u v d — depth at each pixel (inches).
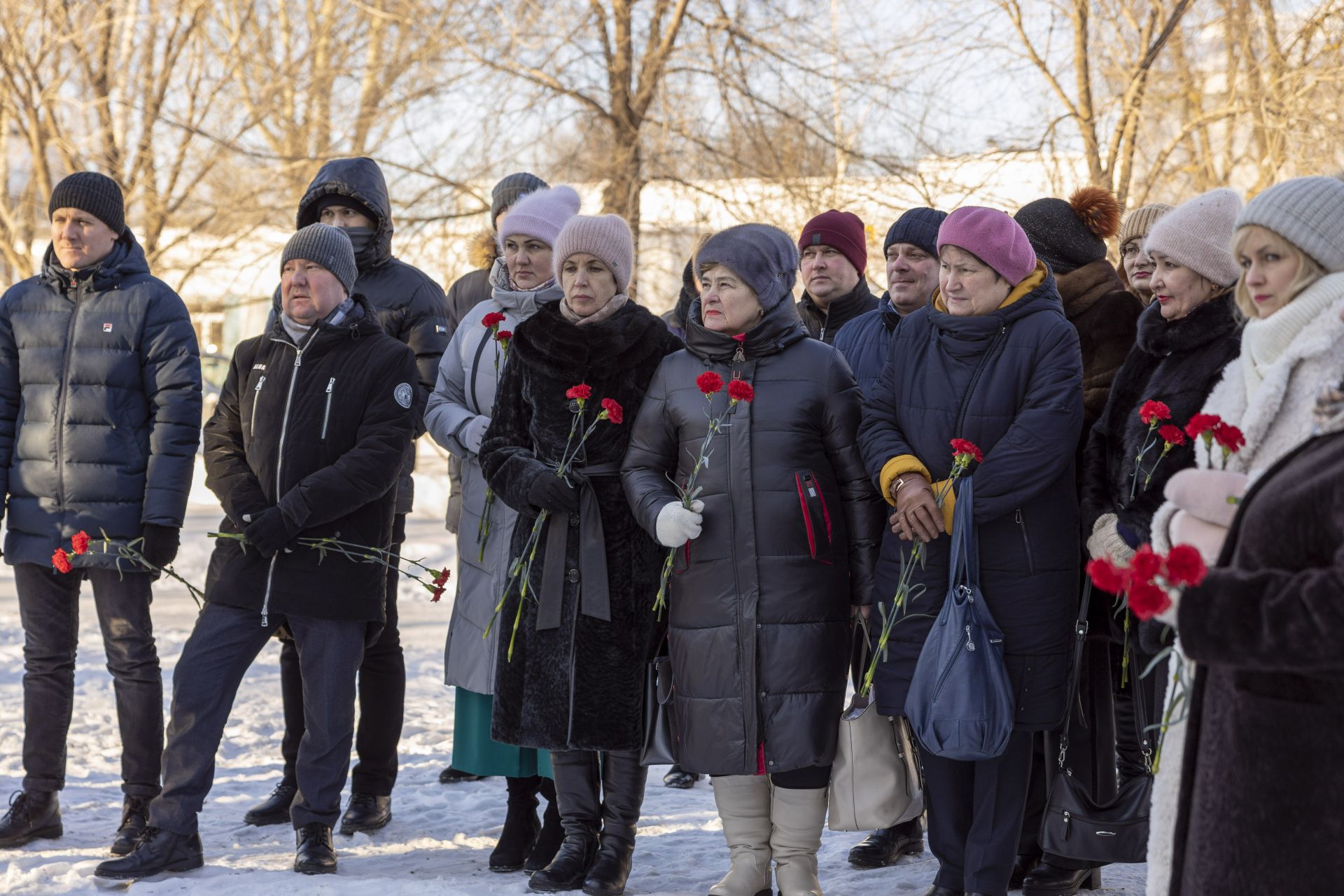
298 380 181.5
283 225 668.1
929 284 189.0
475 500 189.5
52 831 190.2
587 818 170.6
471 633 183.9
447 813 216.1
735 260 161.2
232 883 166.6
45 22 690.8
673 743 163.2
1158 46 517.7
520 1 576.4
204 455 185.9
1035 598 151.7
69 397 186.4
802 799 158.4
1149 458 146.3
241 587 176.4
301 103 673.6
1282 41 522.0
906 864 187.8
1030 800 171.2
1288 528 89.8
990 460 150.6
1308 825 87.7
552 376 171.2
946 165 542.0
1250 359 106.5
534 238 191.6
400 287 221.5
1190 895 92.6
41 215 784.9
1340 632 82.7
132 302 188.1
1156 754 140.0
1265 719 89.9
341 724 179.5
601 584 166.2
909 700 149.9
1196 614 88.9
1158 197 555.2
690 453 161.9
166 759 174.2
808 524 157.3
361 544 180.5
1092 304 175.6
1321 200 104.3
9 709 289.7
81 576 192.2
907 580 152.6
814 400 160.9
